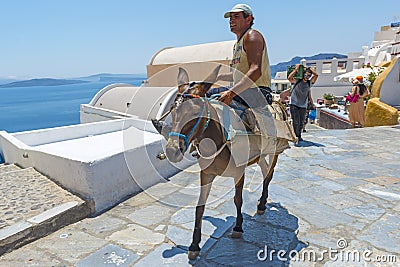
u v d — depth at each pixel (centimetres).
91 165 410
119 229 378
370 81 1563
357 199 467
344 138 907
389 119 1119
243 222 395
